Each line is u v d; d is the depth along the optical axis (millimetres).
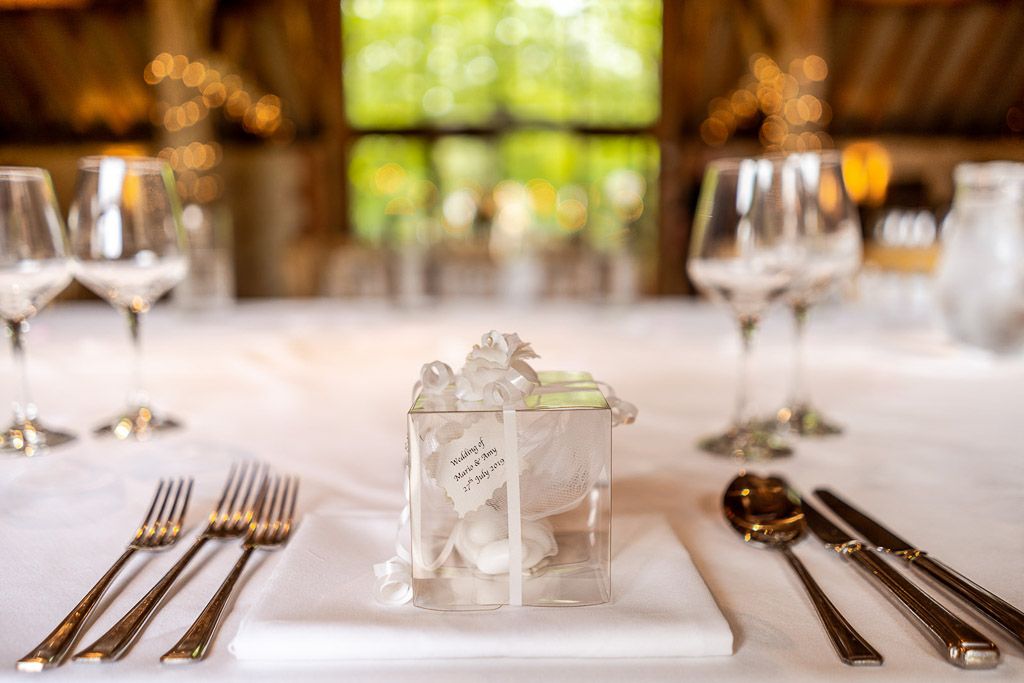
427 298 2031
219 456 935
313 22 7793
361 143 8430
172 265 1041
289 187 8250
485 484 539
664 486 836
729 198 958
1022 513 759
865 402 1206
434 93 8359
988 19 7023
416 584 535
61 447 979
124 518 747
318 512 696
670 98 7934
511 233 6828
